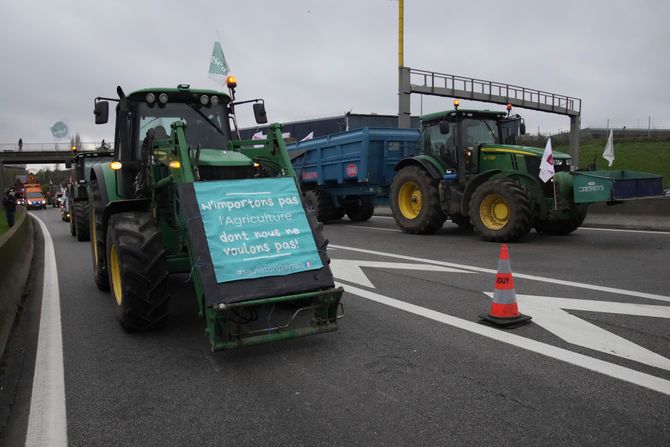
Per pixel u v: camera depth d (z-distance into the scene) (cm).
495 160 1089
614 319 501
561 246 966
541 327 484
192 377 399
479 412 326
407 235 1234
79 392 377
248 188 473
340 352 441
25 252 956
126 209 566
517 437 295
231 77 662
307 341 471
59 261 1033
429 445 291
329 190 1614
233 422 325
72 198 1520
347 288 667
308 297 429
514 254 886
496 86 2233
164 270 500
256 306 432
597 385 358
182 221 464
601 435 294
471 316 530
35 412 347
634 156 3544
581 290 615
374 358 424
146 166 576
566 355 414
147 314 496
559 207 986
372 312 555
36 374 413
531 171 1022
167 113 638
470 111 1138
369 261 862
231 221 447
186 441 304
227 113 664
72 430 321
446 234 1230
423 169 1216
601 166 3350
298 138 2867
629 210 1268
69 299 677
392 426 313
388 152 1449
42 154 5712
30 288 756
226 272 419
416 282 691
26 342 501
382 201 1591
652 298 571
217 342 406
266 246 443
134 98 632
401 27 2022
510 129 1216
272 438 304
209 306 403
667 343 433
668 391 345
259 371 406
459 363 406
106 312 603
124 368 421
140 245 496
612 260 802
